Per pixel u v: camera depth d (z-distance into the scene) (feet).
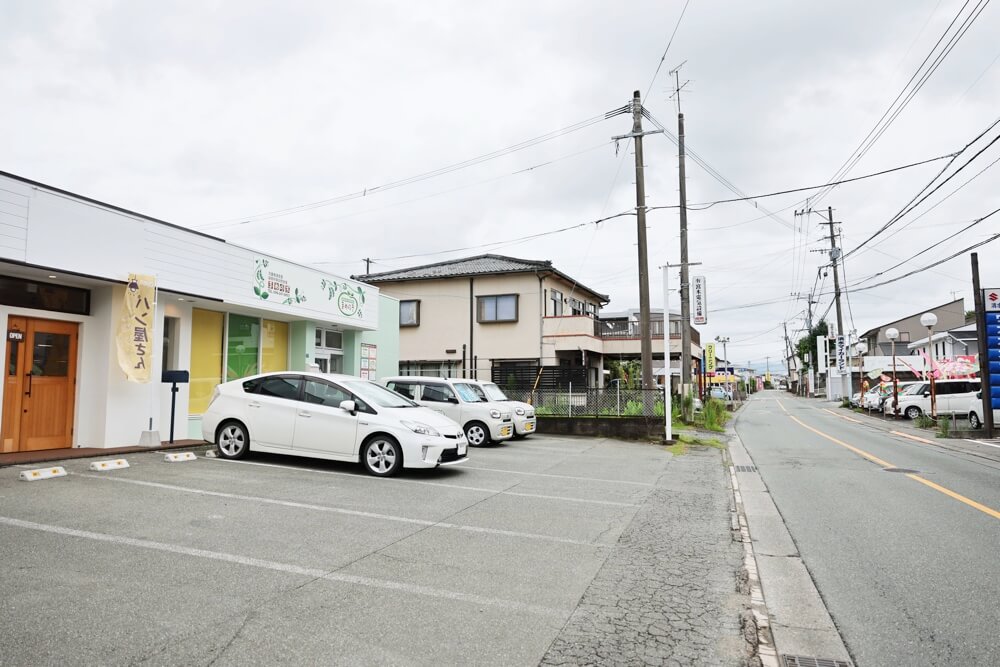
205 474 26.81
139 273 32.78
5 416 28.91
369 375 59.11
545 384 68.18
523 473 32.32
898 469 36.40
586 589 14.84
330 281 50.70
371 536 18.56
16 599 12.59
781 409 129.39
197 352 40.73
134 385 33.50
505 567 16.22
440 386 47.42
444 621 12.54
